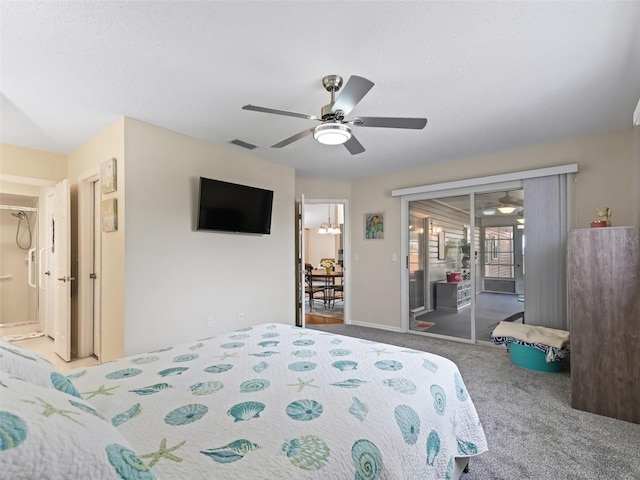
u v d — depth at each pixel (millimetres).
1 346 930
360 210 5336
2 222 4727
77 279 3785
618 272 2299
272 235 4320
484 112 2844
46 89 2398
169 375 1479
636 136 3137
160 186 3123
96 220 3701
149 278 3025
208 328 3512
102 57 2018
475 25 1756
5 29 1743
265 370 1544
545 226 3621
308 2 1588
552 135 3404
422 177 4656
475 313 4238
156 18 1686
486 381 2928
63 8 1601
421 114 2875
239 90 2438
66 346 3504
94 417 736
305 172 4957
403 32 1810
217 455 888
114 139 3000
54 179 3869
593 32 1810
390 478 983
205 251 3512
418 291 4812
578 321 2428
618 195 3254
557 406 2455
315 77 2262
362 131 3277
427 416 1265
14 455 486
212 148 3604
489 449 1916
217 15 1670
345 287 5438
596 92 2496
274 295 4316
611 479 1668
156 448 916
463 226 4371
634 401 2219
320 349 1874
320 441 969
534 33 1820
